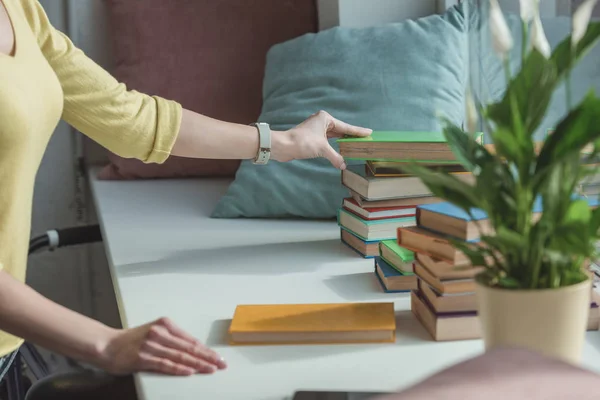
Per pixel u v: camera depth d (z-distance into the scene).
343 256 1.43
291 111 1.82
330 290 1.23
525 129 0.75
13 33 1.24
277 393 0.87
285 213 1.75
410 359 0.96
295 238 1.58
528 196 0.76
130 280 1.31
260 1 2.30
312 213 1.72
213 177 2.31
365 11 2.05
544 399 0.65
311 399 0.83
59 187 2.54
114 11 2.32
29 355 1.47
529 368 0.70
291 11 2.30
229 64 2.26
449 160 1.34
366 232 1.39
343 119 1.74
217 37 2.27
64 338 0.94
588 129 0.73
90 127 1.42
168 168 2.25
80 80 1.40
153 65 2.26
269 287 1.25
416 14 2.06
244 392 0.87
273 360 0.96
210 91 2.25
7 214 1.19
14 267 1.24
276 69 1.96
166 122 1.46
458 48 1.78
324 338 1.01
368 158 1.39
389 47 1.79
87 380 1.02
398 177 1.38
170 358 0.92
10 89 1.13
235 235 1.61
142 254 1.47
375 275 1.30
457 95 1.76
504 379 0.68
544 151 0.76
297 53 1.91
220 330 1.07
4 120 1.12
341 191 1.69
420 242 1.04
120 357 0.93
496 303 0.79
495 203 0.78
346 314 1.06
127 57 2.29
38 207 2.54
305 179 1.72
